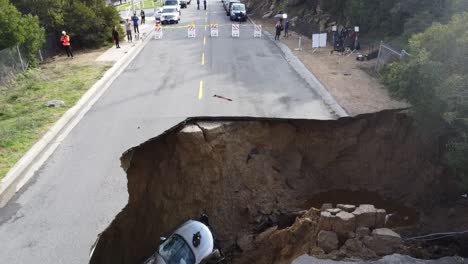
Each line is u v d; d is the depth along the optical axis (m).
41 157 12.04
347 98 15.90
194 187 13.32
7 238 8.87
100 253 9.41
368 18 26.55
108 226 9.36
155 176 12.97
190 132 13.29
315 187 14.85
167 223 12.83
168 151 13.38
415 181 14.14
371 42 25.59
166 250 10.63
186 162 13.38
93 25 28.00
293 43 28.61
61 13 26.95
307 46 27.41
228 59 23.55
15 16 21.16
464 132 11.07
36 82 19.31
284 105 15.45
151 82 19.05
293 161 14.87
